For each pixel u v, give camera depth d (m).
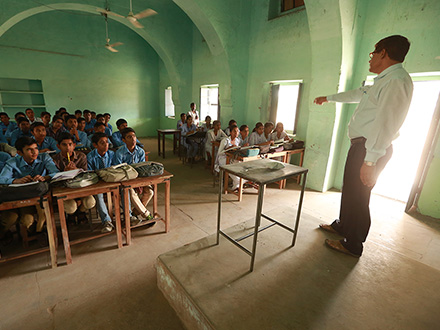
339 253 1.92
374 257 1.89
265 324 1.30
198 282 1.57
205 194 3.79
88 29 7.65
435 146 3.04
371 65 1.67
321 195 3.90
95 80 8.12
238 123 5.70
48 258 2.13
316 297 1.49
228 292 1.50
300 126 4.61
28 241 2.28
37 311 1.61
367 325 1.31
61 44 7.34
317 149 3.98
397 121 1.44
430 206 3.18
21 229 2.13
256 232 1.59
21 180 1.92
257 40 5.10
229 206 3.38
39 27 6.95
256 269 1.71
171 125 8.98
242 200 3.60
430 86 3.83
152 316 1.62
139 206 2.48
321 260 1.83
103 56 8.09
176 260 1.77
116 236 2.51
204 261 1.78
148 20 6.27
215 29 4.73
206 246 1.96
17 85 7.09
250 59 5.32
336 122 3.70
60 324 1.53
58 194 1.86
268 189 4.13
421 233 2.80
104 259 2.15
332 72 3.51
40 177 2.00
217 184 4.26
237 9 4.91
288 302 1.44
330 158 3.90
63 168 2.49
